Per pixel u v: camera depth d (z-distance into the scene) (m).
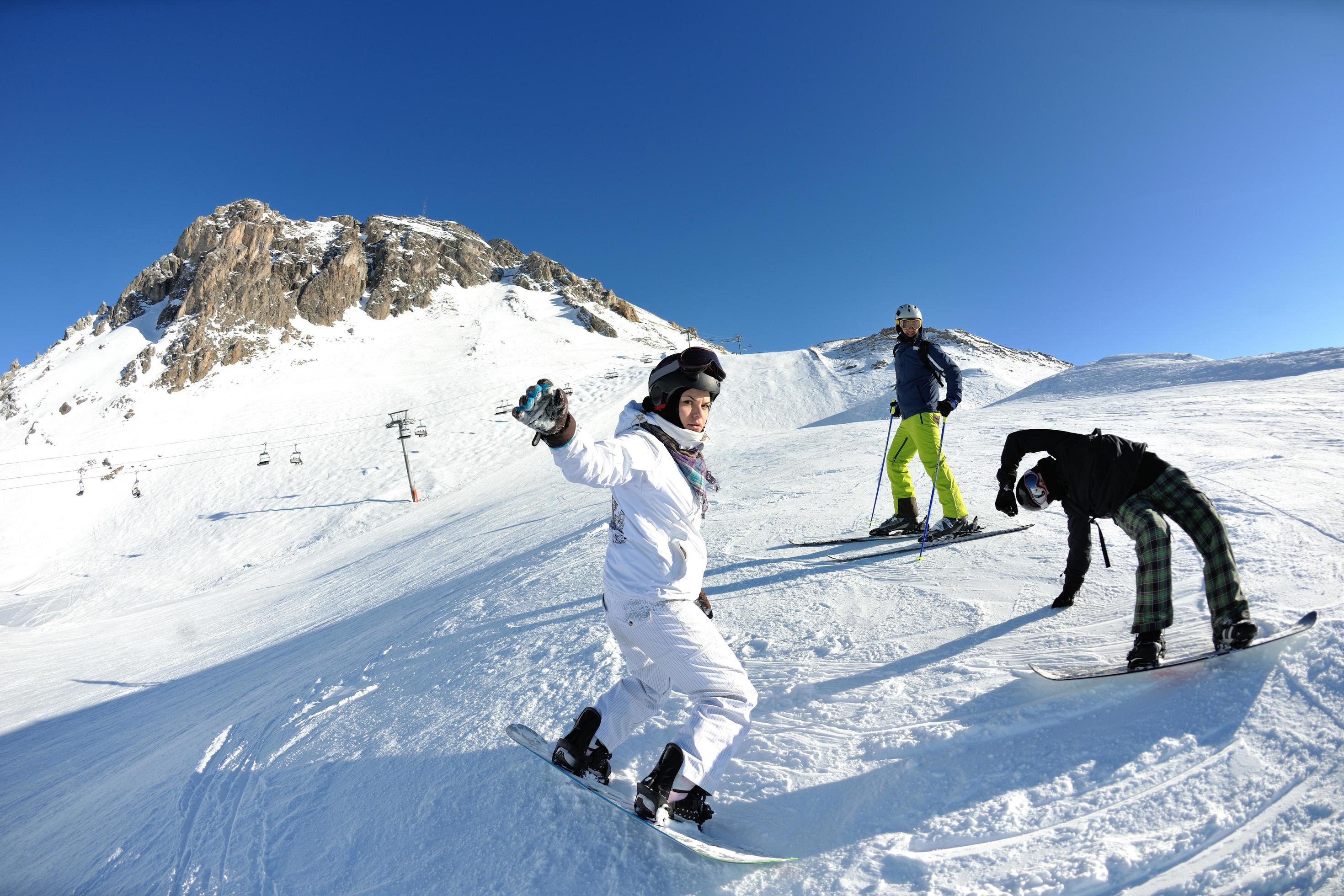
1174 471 2.56
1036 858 1.73
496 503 22.78
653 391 2.06
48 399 63.09
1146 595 2.39
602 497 13.98
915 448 4.87
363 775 3.13
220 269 81.44
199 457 47.53
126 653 15.38
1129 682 2.34
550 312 102.31
